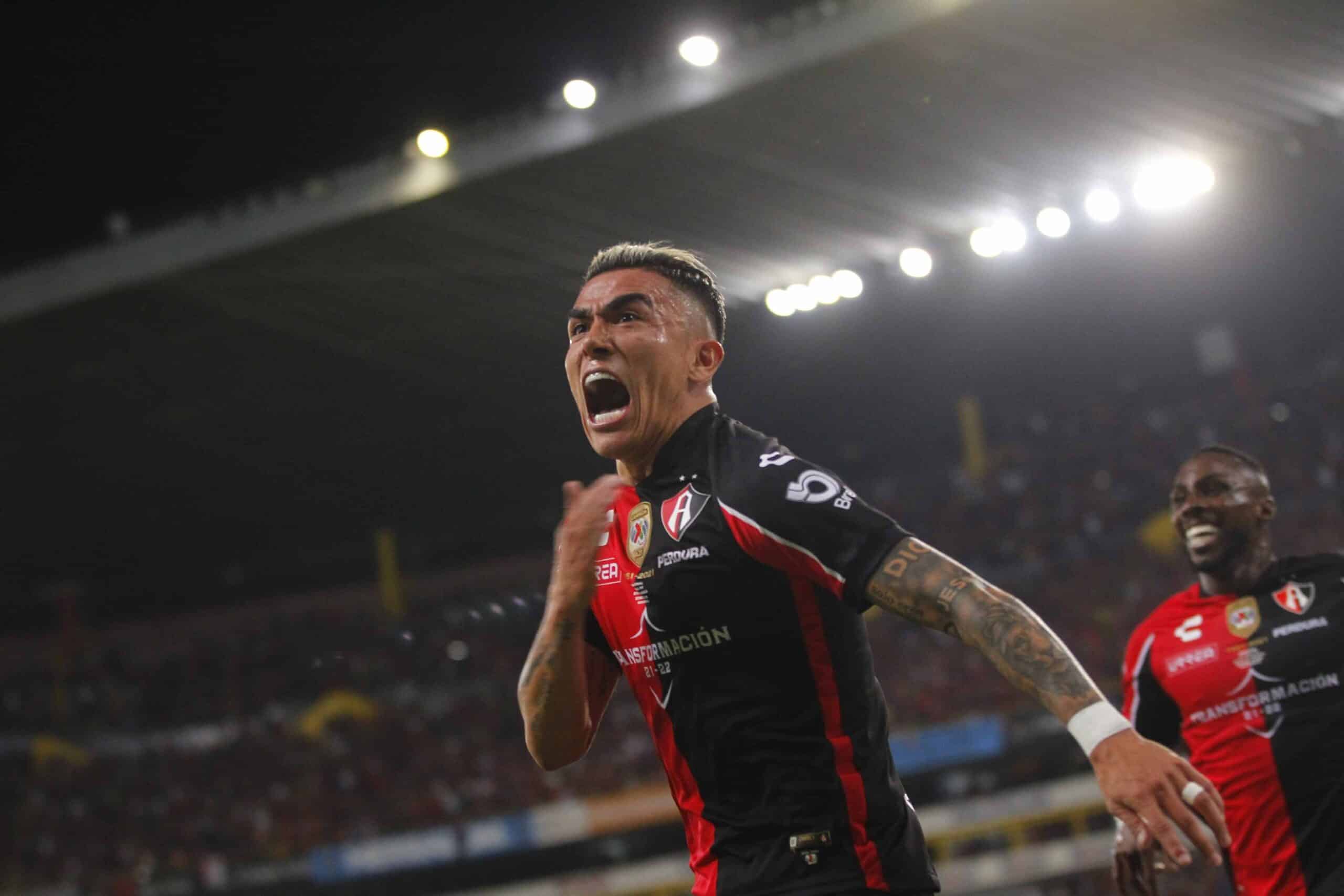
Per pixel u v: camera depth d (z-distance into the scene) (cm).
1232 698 423
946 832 1567
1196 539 436
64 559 2520
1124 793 180
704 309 252
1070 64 1273
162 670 2430
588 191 1448
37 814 2105
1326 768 407
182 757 2219
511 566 2488
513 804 1930
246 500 2369
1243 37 1227
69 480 2202
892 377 2461
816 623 222
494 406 2059
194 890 1784
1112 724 185
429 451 2245
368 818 1998
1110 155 1444
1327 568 428
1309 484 2173
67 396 1872
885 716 234
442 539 2584
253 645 2461
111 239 1536
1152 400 2544
